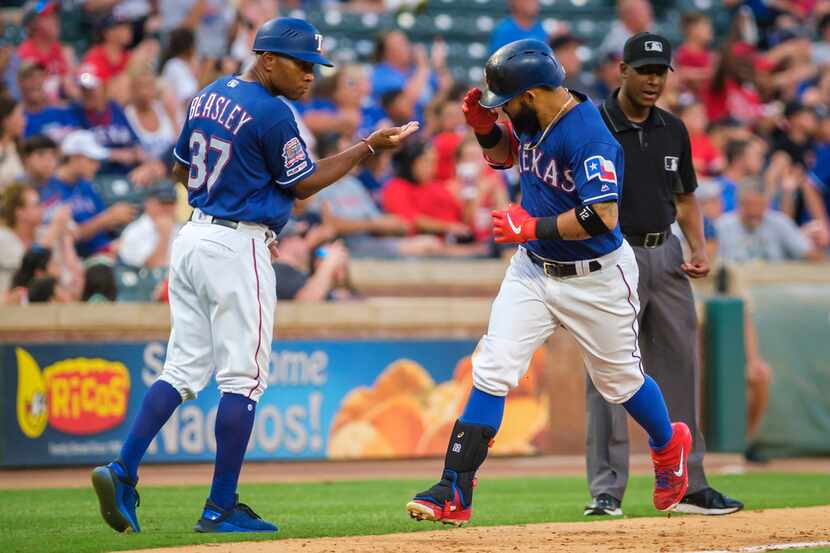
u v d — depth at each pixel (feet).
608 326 53.67
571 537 54.34
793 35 175.32
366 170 132.46
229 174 53.57
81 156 117.19
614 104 63.82
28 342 95.35
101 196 120.47
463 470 53.36
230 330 53.62
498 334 53.78
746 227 127.85
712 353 108.06
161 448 96.53
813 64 173.68
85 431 96.07
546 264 53.11
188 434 97.25
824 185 148.25
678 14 177.37
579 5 174.60
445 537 54.39
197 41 140.05
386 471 99.45
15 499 75.66
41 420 95.35
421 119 142.92
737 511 65.21
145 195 121.80
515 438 104.22
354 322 101.55
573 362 106.22
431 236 129.39
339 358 101.14
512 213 51.55
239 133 53.21
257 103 53.47
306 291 104.99
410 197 129.59
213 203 54.08
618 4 173.17
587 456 66.69
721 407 107.34
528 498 78.07
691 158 64.80
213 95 54.39
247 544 50.93
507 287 54.54
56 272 106.42
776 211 140.05
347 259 109.91
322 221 123.24
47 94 128.16
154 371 97.55
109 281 104.27
